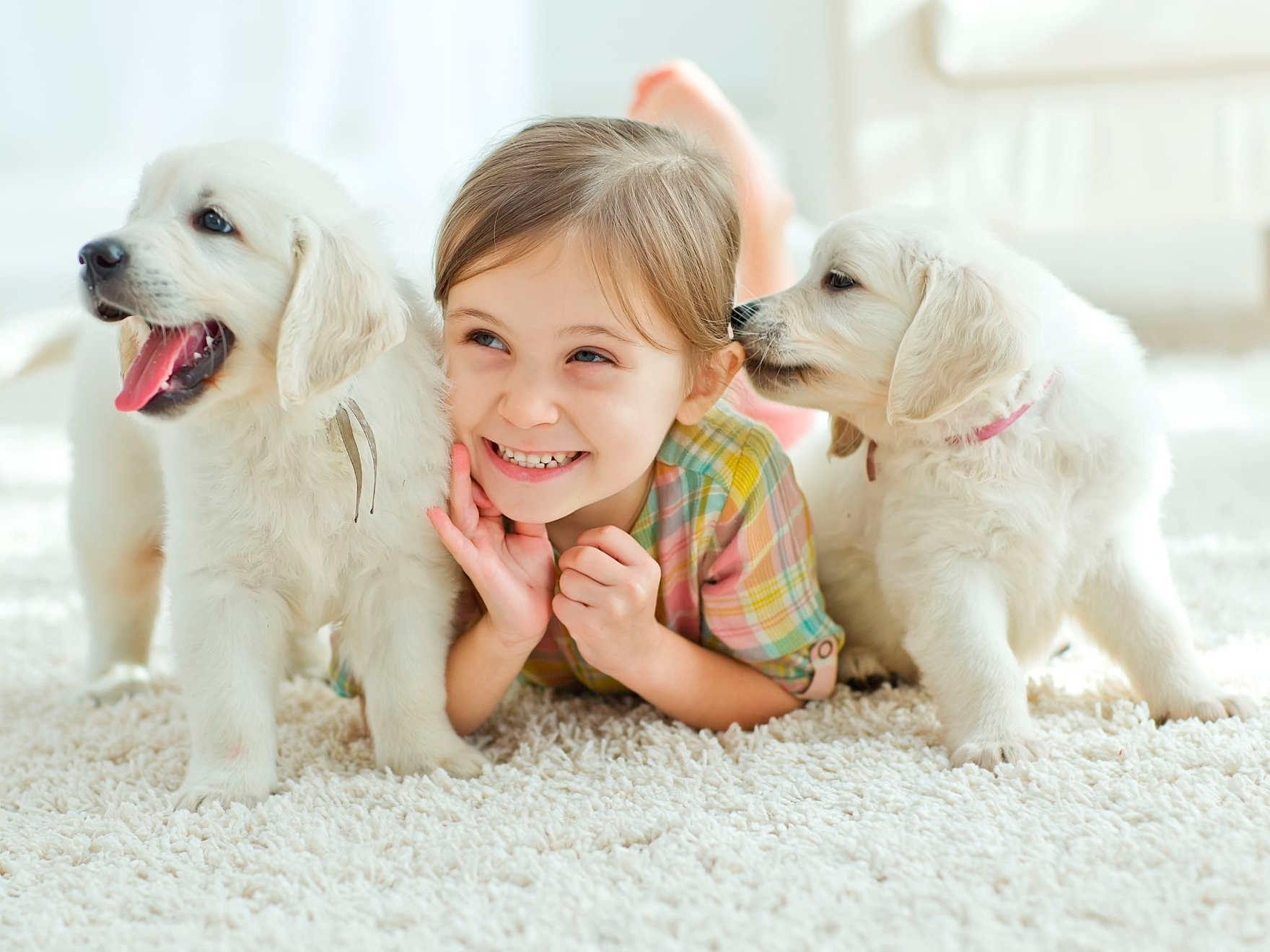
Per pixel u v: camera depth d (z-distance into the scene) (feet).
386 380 4.44
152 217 4.26
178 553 4.56
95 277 4.09
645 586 4.68
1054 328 5.02
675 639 4.98
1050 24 10.02
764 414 6.90
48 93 18.10
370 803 4.36
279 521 4.46
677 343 4.67
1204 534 7.23
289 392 4.14
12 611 6.86
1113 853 3.77
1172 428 9.34
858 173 10.44
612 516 5.03
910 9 10.16
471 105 16.71
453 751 4.73
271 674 4.66
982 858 3.77
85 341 5.62
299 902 3.68
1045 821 4.00
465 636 4.87
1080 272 14.83
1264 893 3.52
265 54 17.75
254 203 4.21
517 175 4.54
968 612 4.86
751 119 22.52
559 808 4.23
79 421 5.62
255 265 4.22
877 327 5.03
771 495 5.08
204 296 4.14
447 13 16.56
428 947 3.40
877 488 5.36
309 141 17.46
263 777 4.51
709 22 23.57
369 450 4.39
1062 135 10.34
